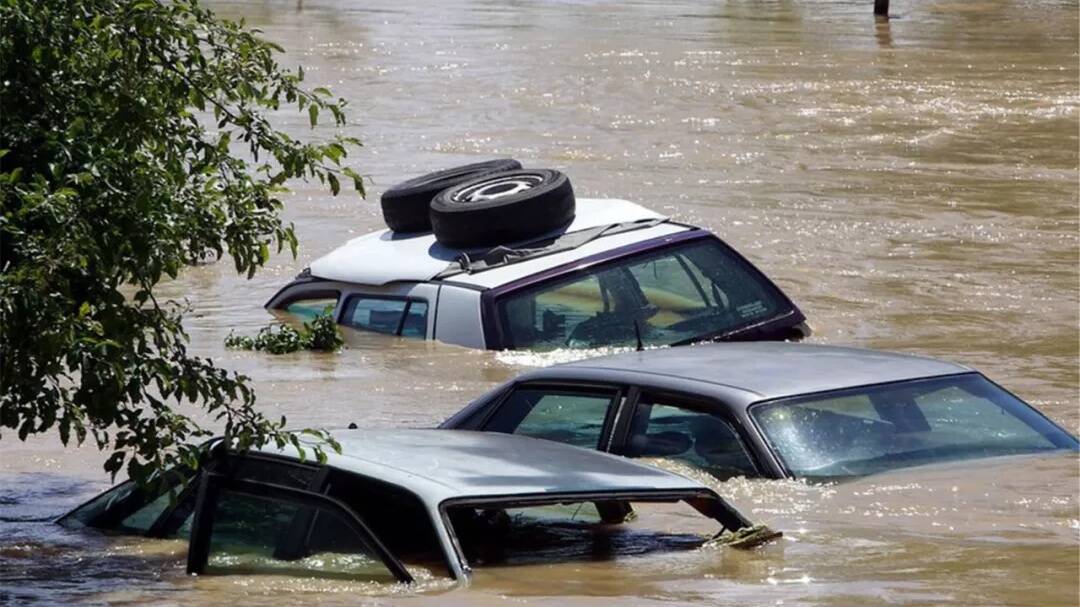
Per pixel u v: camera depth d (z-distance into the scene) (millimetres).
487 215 37344
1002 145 70188
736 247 48344
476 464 17047
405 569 16062
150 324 19609
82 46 20516
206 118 69062
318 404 30891
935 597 15953
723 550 17547
